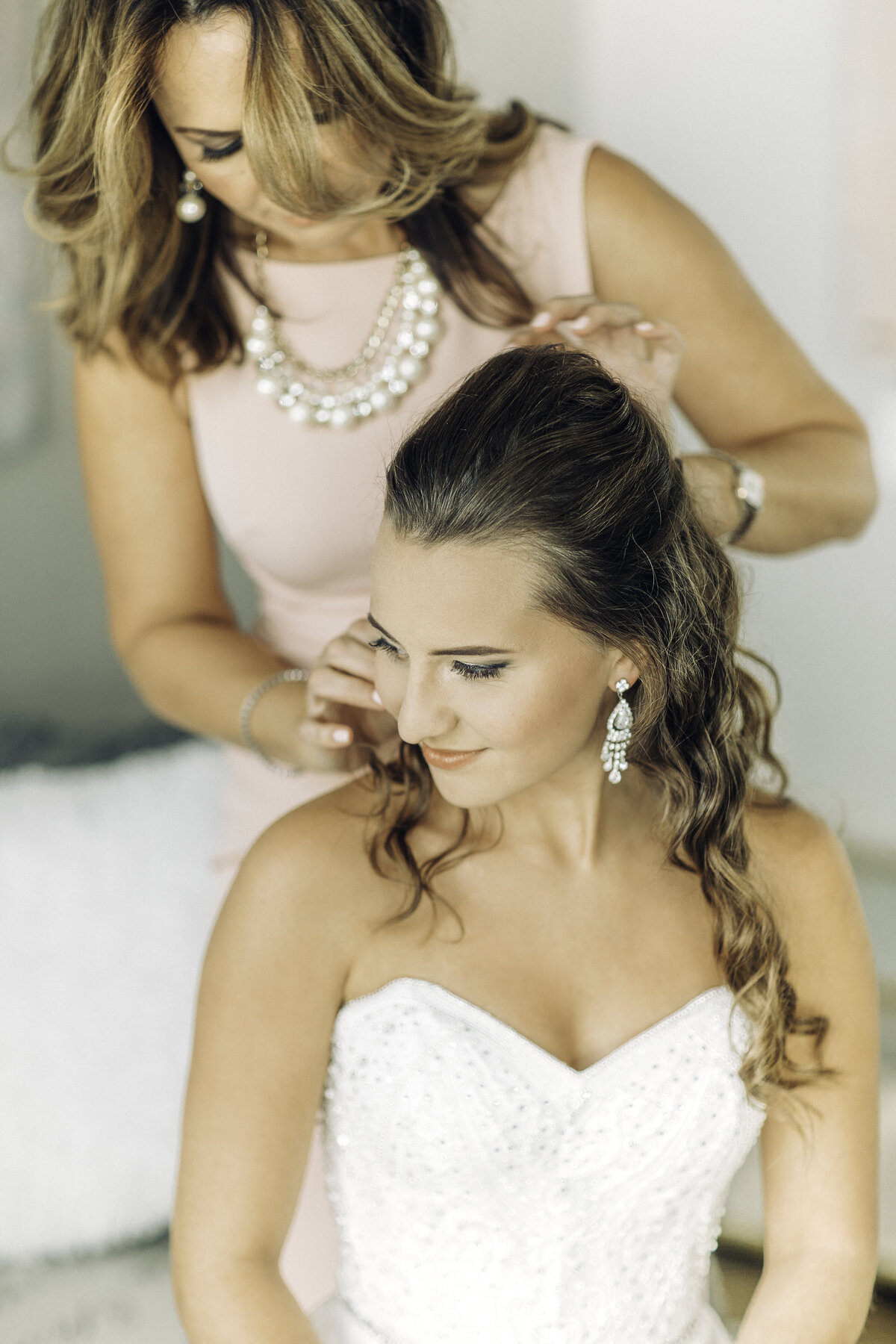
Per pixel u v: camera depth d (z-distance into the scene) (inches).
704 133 123.0
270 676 65.7
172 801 93.8
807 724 128.3
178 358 66.4
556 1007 49.4
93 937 88.6
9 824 89.9
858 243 118.6
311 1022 48.8
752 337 66.8
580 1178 48.2
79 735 102.0
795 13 117.4
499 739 43.4
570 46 121.0
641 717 48.1
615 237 65.6
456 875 50.3
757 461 63.5
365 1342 51.1
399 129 53.6
